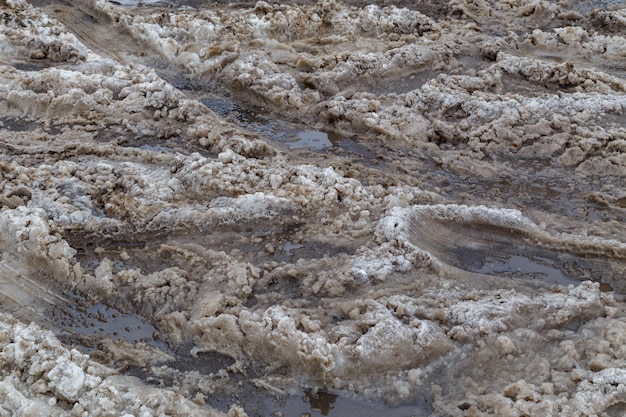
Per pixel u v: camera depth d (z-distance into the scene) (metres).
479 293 3.54
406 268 3.66
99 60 5.57
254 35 6.07
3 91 5.06
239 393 3.08
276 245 3.92
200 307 3.41
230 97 5.43
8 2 6.22
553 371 3.06
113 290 3.55
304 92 5.33
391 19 6.26
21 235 3.69
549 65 5.48
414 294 3.53
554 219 4.18
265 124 5.12
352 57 5.57
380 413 3.01
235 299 3.46
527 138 4.80
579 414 2.76
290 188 4.22
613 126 4.89
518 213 4.07
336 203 4.19
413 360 3.16
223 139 4.72
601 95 5.12
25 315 3.41
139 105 5.09
